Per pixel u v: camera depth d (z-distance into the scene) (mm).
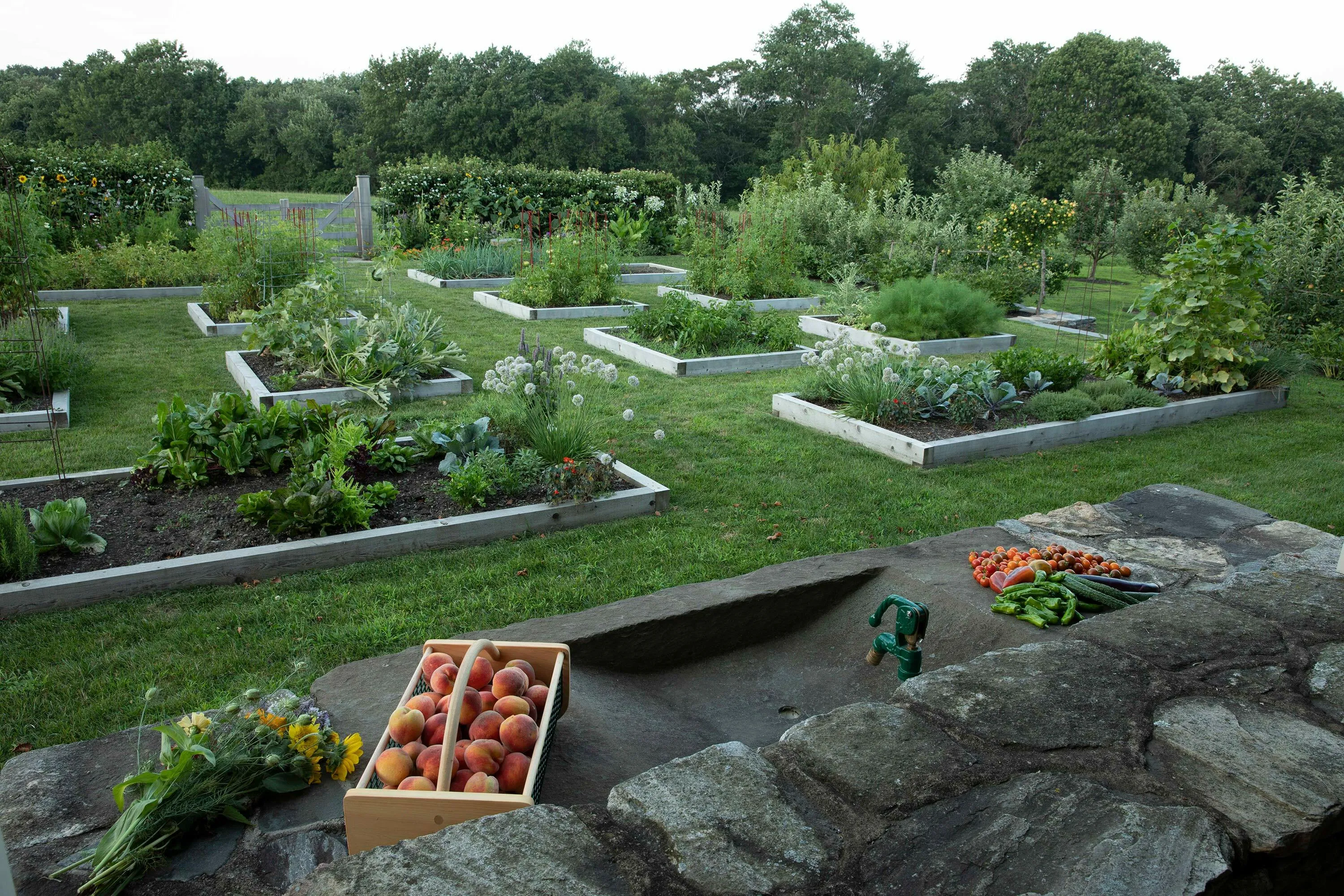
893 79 55156
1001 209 23281
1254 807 2152
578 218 17703
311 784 2623
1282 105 47500
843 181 27438
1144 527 4996
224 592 4438
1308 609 3350
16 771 2688
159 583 4410
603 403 8359
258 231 12070
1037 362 8766
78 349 8703
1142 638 3070
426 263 16438
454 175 20109
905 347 9453
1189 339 8961
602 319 12750
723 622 4012
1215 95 50219
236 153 53219
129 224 16062
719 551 5105
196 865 2301
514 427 6301
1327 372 11031
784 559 5031
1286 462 7219
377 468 5848
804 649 4121
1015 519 5188
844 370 8266
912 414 7492
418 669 2842
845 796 2146
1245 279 8969
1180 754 2371
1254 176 45531
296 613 4246
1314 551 4203
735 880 1845
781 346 10656
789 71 53406
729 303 11547
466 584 4613
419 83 51094
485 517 5188
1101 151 43938
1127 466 7027
